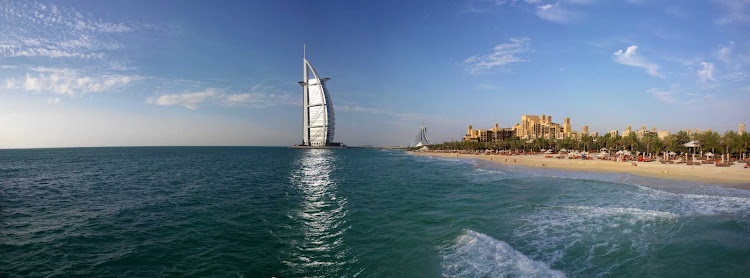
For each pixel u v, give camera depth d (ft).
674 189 114.01
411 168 247.09
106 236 62.69
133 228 68.33
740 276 41.78
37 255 52.39
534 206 85.71
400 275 44.09
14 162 330.95
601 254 50.42
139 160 368.68
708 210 78.33
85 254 52.90
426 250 53.31
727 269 43.88
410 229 66.13
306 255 52.19
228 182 153.89
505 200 96.37
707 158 259.39
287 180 163.22
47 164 296.71
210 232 65.21
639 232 60.95
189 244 57.77
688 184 126.31
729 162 207.31
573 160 274.77
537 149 538.88
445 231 64.03
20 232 65.46
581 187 122.52
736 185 122.72
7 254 52.70
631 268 44.98
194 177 177.78
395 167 260.42
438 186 132.98
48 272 45.78
